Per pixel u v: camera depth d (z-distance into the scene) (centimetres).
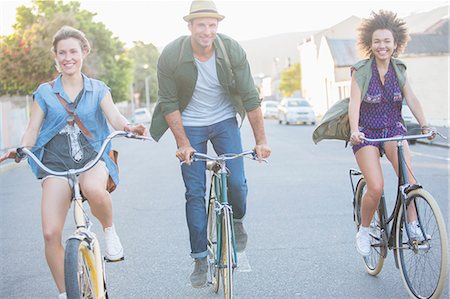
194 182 487
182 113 491
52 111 424
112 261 435
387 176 1128
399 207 475
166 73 470
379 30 482
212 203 506
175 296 508
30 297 527
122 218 854
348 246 650
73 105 425
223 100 490
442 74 3762
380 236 509
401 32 488
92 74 3691
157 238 721
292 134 2705
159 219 838
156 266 600
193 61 466
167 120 479
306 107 3781
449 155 1562
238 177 480
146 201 996
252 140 2412
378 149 499
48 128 426
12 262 653
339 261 594
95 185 408
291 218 808
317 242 672
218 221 460
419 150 1738
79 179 414
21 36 3120
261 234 720
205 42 457
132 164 1670
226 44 471
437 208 430
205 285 530
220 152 493
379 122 496
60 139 425
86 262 373
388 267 565
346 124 523
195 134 490
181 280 551
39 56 2970
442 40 3819
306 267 577
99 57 3928
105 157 432
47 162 422
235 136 492
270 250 644
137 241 709
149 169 1505
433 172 1191
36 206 1039
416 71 3769
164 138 3053
